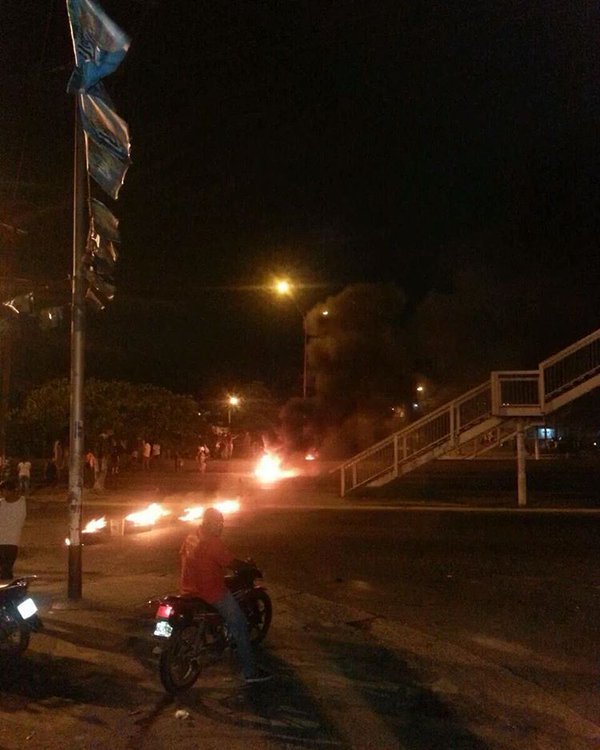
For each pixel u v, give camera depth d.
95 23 9.21
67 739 6.87
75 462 11.88
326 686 8.30
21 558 16.88
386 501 28.97
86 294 11.95
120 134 10.29
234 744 6.77
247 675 8.20
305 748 6.71
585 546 18.16
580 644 10.09
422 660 9.29
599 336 27.67
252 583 9.52
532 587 13.58
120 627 10.40
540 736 7.11
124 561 16.38
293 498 30.27
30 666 8.84
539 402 27.42
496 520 23.44
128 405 35.88
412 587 13.59
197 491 34.44
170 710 7.54
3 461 26.44
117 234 11.70
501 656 9.58
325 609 11.75
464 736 7.06
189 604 7.93
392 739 6.96
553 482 37.25
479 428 28.41
